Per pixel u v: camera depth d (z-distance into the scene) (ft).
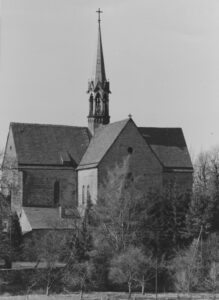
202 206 450.30
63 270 393.29
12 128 518.78
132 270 389.80
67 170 509.76
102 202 435.53
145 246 428.97
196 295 387.34
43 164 506.07
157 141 526.57
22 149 509.76
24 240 445.78
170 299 371.15
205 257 419.33
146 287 403.95
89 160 496.64
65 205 477.77
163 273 409.69
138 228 428.97
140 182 480.23
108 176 457.68
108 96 533.96
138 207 438.81
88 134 533.96
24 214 483.51
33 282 385.91
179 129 541.34
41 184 504.43
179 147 527.40
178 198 460.14
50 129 527.81
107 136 497.46
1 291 380.78
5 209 399.24
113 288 400.06
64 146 520.83
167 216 448.65
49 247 400.47
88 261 400.88
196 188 509.76
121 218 423.23
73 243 407.23
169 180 506.89
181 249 434.30
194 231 446.19
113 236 418.72
